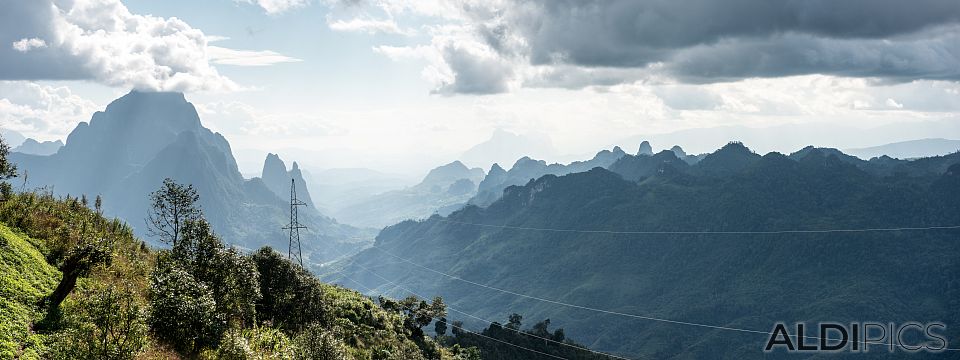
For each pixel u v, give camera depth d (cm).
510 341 14788
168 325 3919
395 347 8381
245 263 5181
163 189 5253
